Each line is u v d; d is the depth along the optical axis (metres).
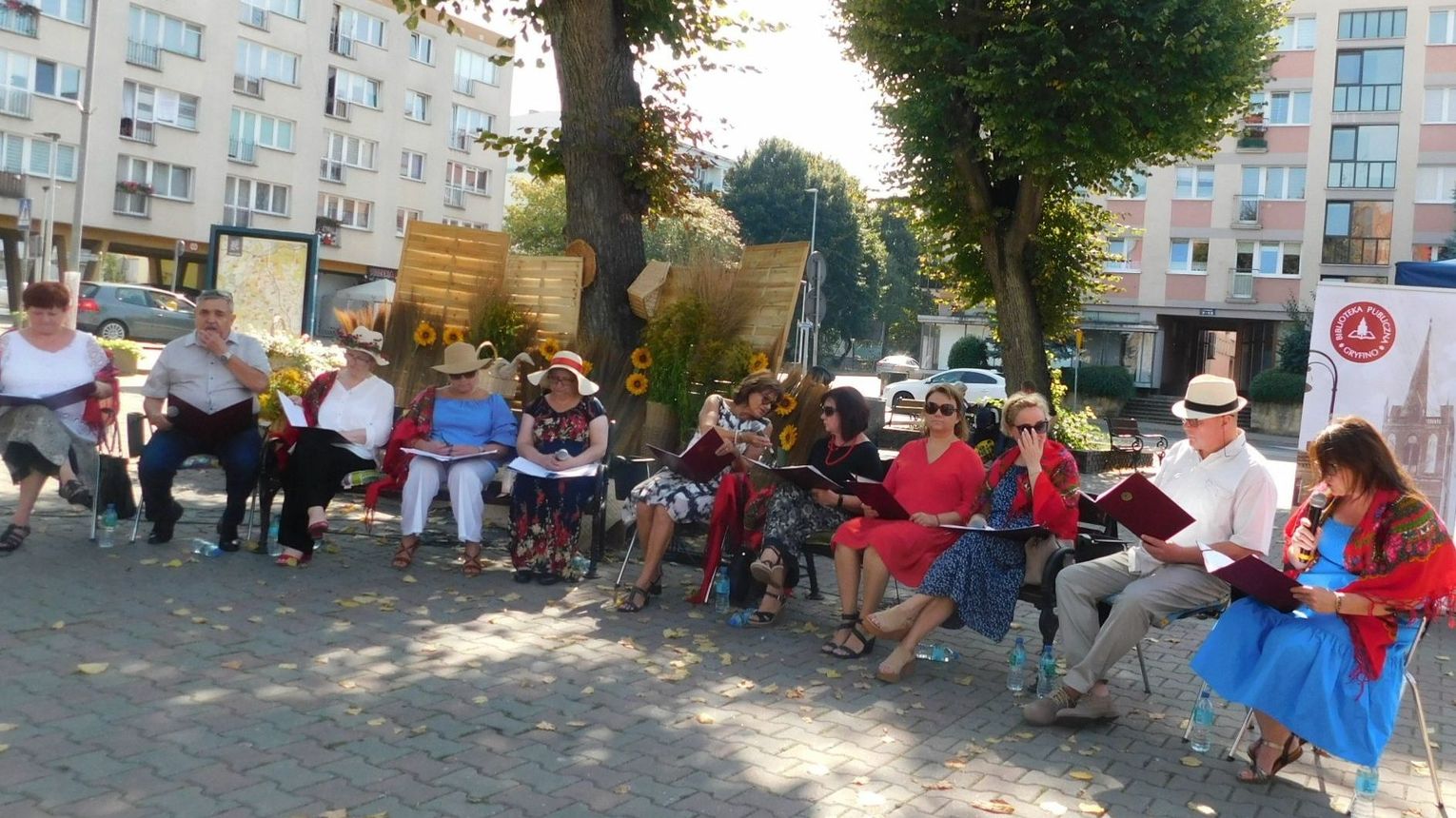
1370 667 4.38
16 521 7.06
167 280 41.69
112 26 38.41
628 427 9.36
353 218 47.78
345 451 7.43
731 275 9.58
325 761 4.15
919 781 4.39
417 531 7.45
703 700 5.22
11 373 7.10
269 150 44.00
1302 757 5.02
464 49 51.88
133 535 7.55
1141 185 43.97
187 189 41.41
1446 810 4.44
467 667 5.45
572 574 7.65
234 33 42.09
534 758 4.33
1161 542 5.19
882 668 5.79
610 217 10.66
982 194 19.38
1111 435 22.78
